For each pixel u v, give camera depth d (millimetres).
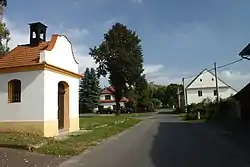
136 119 36562
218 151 11602
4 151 11383
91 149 12523
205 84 63250
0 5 18844
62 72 18250
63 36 18734
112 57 51750
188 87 63781
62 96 19453
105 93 85438
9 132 16188
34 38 18859
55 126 17062
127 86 52594
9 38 22578
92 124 26141
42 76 16250
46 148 11906
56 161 9977
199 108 37406
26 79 16500
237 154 10820
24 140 13523
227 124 24719
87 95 70938
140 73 52062
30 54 17578
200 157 10391
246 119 23078
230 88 62375
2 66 17047
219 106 31109
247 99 23000
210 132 19203
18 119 16438
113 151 11961
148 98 75125
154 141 14938
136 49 52781
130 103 69188
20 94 16609
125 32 52562
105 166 9203
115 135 18016
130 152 11664
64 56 18797
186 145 13430
